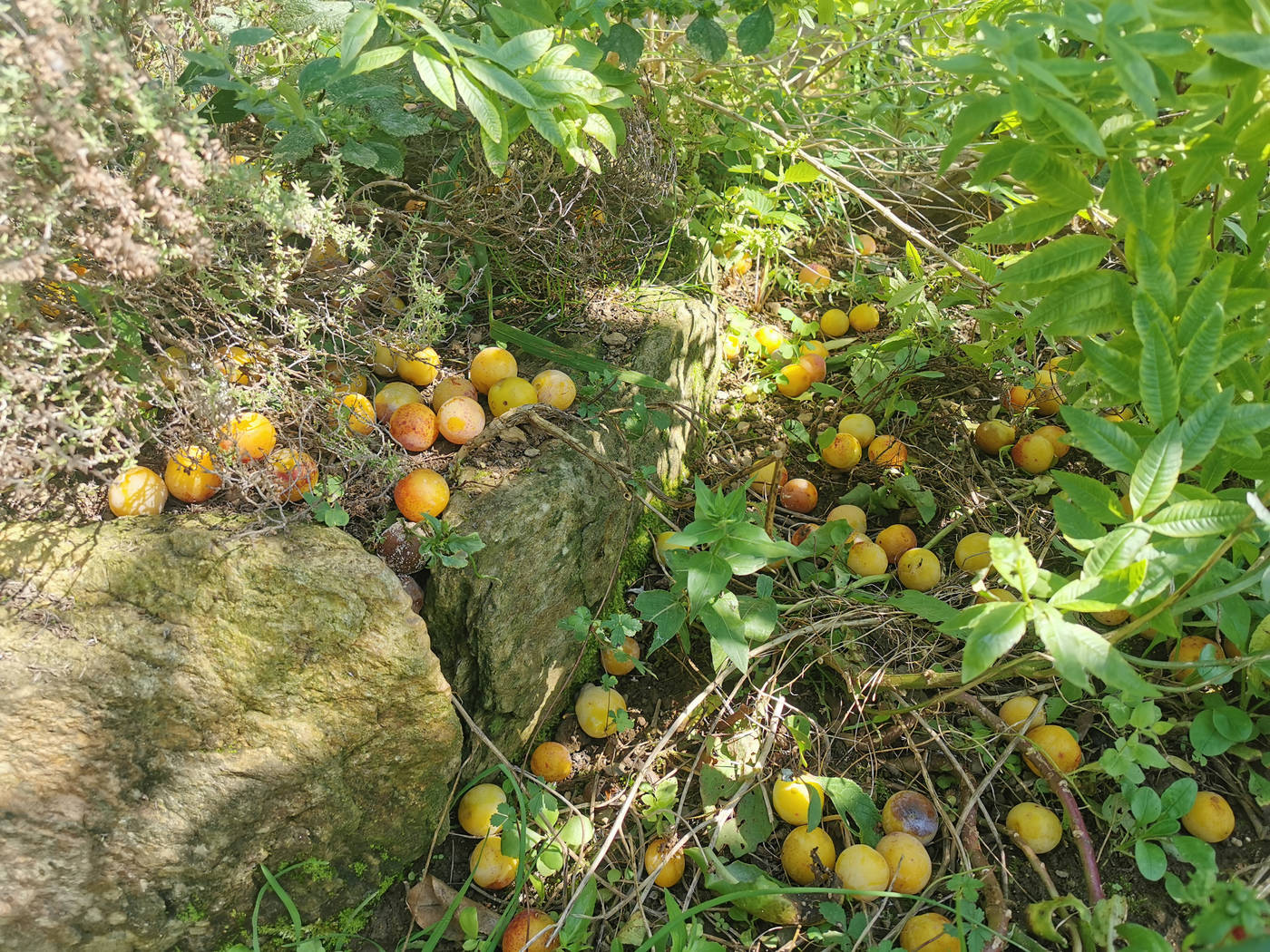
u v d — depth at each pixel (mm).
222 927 1755
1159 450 1501
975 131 1523
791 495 2730
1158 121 2156
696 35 2539
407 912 1951
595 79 1878
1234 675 2123
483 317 2711
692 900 2018
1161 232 1684
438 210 2527
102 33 1517
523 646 2125
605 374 2441
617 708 2246
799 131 3484
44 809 1603
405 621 1801
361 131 2312
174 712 1717
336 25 2271
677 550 2418
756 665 2344
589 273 2734
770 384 3158
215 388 1798
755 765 2121
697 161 3234
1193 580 1653
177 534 1791
